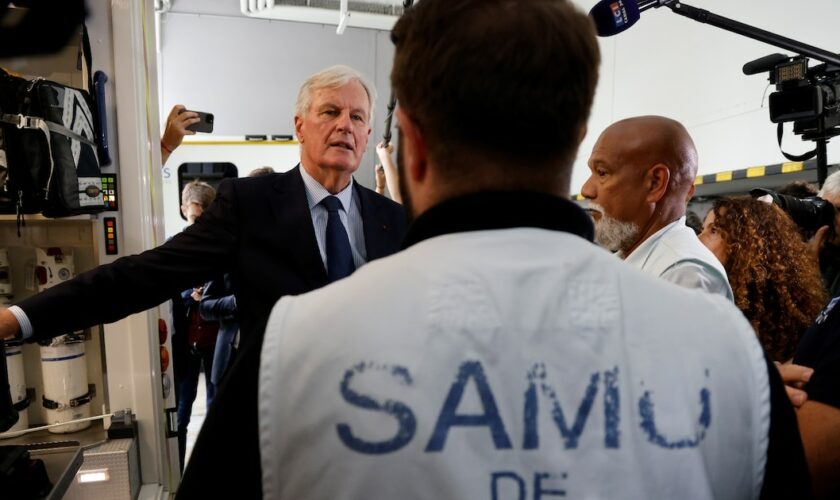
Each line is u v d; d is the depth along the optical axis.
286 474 0.41
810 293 1.26
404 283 0.43
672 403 0.41
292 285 1.39
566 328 0.42
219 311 2.76
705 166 3.16
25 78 1.48
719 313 0.46
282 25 6.08
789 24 2.58
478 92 0.42
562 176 0.47
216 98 5.98
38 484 0.93
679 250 1.17
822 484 0.72
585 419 0.41
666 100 3.45
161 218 1.78
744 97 2.85
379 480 0.39
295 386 0.41
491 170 0.45
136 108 1.63
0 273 1.63
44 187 1.29
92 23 1.59
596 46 0.46
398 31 0.50
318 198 1.53
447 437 0.40
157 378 1.71
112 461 1.55
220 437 0.43
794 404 0.76
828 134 2.02
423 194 0.49
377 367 0.41
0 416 1.05
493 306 0.42
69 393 1.61
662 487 0.40
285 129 6.17
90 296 1.20
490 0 0.44
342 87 1.51
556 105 0.43
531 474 0.40
